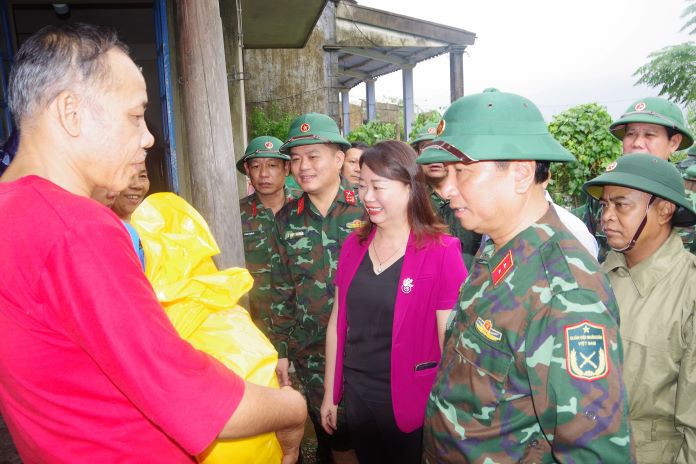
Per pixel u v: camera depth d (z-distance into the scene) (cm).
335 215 273
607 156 492
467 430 124
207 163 238
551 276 114
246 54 1105
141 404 82
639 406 167
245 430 92
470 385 124
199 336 119
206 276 120
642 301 171
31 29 684
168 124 436
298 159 268
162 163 492
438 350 200
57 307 80
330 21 1136
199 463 104
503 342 118
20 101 90
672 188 166
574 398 104
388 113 2266
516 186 119
